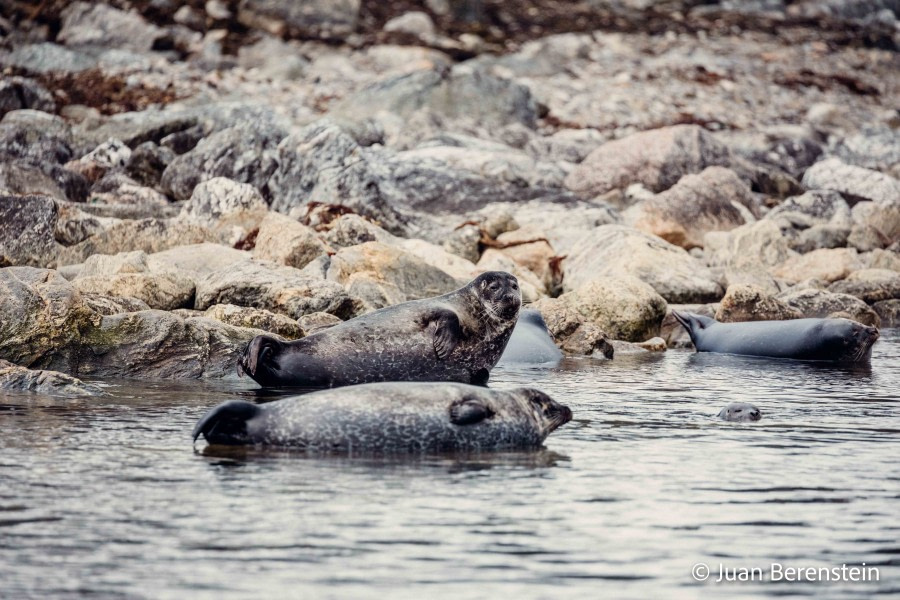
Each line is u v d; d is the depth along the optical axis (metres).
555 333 56.66
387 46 156.62
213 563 20.94
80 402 36.91
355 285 56.44
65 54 133.00
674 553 22.12
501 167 100.00
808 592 20.25
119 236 67.00
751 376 48.72
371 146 100.38
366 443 30.27
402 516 24.03
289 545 22.02
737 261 82.81
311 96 133.62
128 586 19.69
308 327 49.22
